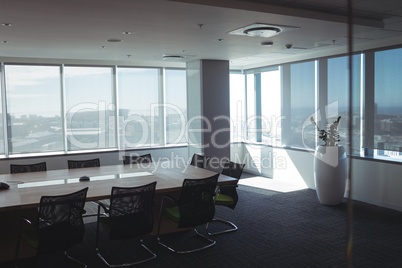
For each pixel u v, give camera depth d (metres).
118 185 4.60
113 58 7.47
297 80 7.86
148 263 4.07
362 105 6.18
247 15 3.96
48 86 7.71
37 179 5.00
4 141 7.38
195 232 5.05
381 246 4.37
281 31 4.88
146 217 3.97
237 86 9.83
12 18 3.90
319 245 4.52
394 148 5.76
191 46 6.02
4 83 7.31
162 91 8.86
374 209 5.88
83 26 4.36
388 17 4.50
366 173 6.21
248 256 4.22
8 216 4.17
